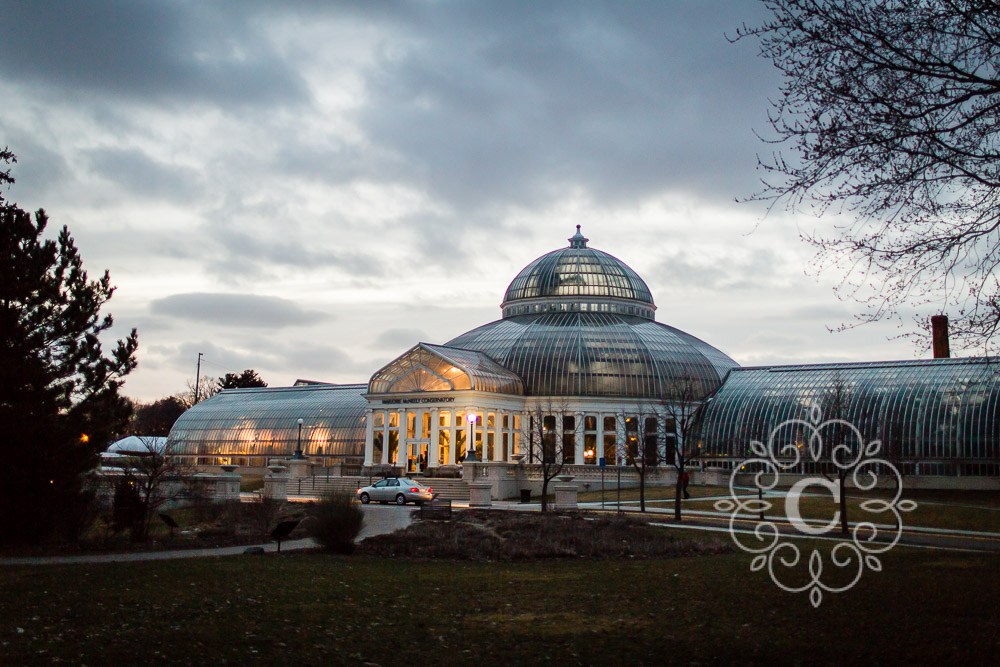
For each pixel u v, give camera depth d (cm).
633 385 10044
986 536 4634
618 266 11744
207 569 2988
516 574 3012
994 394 8225
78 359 3931
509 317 11781
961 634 1959
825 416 8538
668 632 2055
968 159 1836
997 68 1819
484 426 9494
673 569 3131
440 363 9619
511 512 5766
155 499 4244
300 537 4306
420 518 5209
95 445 3953
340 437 10906
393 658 1833
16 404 3678
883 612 2205
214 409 12294
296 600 2428
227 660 1783
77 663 1723
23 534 3747
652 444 9494
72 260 3975
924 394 8594
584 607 2366
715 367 10581
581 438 9875
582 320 10919
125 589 2542
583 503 6906
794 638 1966
